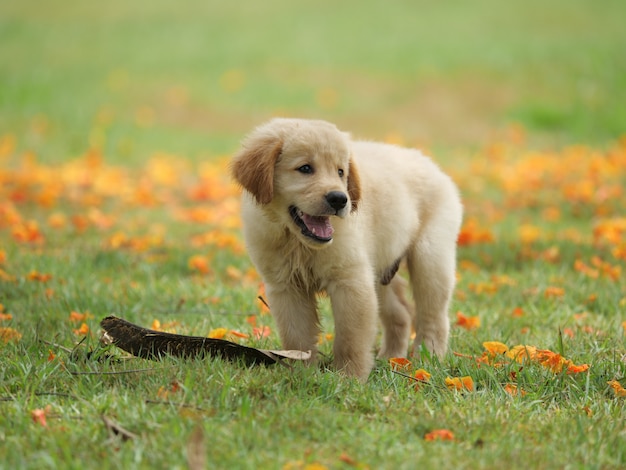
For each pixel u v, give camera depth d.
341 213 7.33
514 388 7.11
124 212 15.88
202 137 24.39
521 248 13.12
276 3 40.09
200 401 6.30
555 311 10.04
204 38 34.53
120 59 31.66
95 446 5.59
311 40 34.19
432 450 5.71
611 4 39.31
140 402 6.17
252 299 10.27
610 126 25.30
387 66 30.94
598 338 8.89
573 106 26.88
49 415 6.11
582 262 12.41
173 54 32.34
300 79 29.89
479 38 34.00
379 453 5.62
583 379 7.34
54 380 6.81
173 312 9.62
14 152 21.47
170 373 6.84
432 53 32.06
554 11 38.22
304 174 7.51
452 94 28.36
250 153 7.62
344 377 7.21
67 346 7.91
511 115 26.45
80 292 10.09
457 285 11.29
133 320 9.33
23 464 5.31
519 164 19.88
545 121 25.94
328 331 9.56
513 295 10.79
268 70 30.77
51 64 30.77
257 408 6.27
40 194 16.20
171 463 5.35
